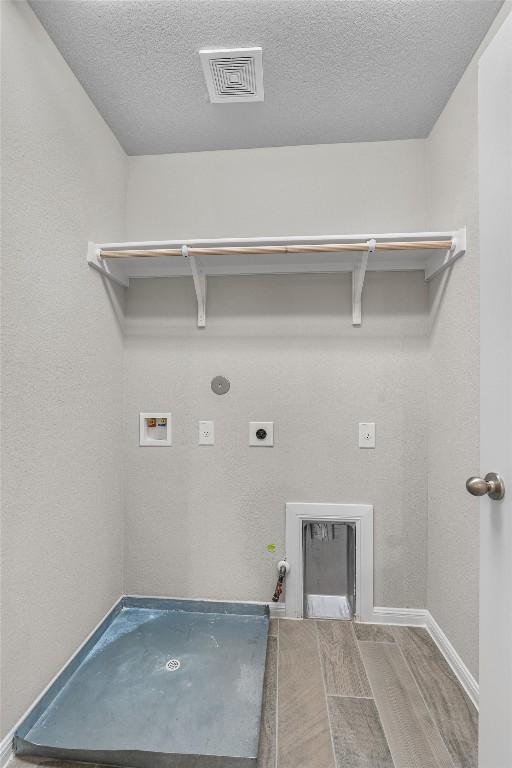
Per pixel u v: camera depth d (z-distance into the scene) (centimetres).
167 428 192
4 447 109
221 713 126
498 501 86
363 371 185
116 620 181
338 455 186
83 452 154
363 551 183
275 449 189
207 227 193
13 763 112
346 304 187
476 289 137
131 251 160
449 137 159
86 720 123
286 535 187
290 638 169
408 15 123
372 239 156
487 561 90
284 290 189
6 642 111
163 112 167
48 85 130
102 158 169
